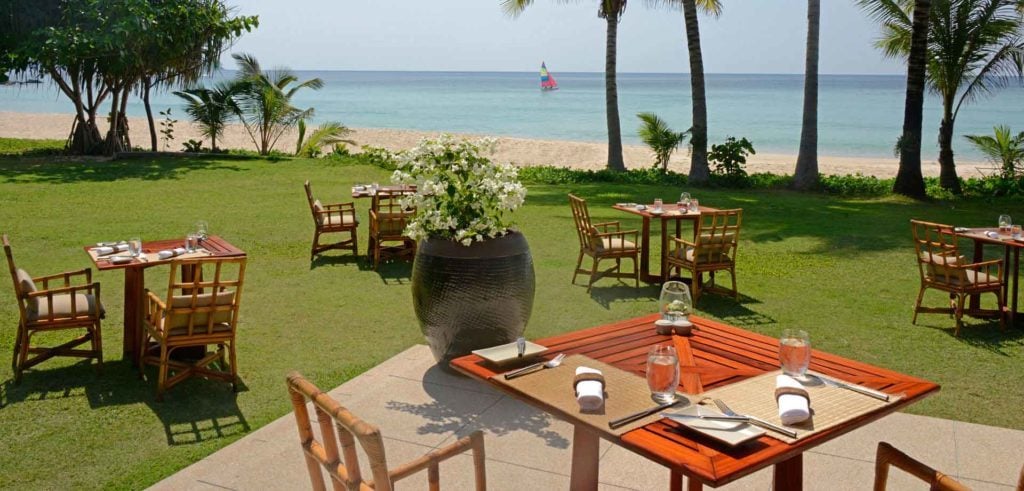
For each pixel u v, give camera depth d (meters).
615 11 19.17
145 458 4.43
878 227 11.80
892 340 6.60
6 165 17.97
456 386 5.27
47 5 19.44
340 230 9.68
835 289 8.31
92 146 20.64
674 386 2.75
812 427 2.54
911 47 15.15
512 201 5.31
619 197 14.83
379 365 5.84
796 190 16.64
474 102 82.12
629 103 79.31
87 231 10.95
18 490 4.05
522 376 3.04
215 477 4.01
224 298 5.35
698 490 3.18
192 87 21.91
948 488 2.54
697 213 8.37
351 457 2.46
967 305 7.60
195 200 13.75
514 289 5.29
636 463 4.11
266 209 12.98
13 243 10.12
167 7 19.19
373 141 34.09
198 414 5.06
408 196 5.46
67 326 5.61
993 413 5.00
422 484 3.89
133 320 5.98
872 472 4.02
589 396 2.69
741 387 2.92
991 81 15.79
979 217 12.80
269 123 21.78
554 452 4.25
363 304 7.71
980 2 15.30
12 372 5.77
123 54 18.72
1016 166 17.95
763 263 9.48
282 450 4.33
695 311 7.51
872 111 65.56
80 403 5.23
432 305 5.32
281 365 5.98
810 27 16.34
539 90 121.00
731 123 52.69
